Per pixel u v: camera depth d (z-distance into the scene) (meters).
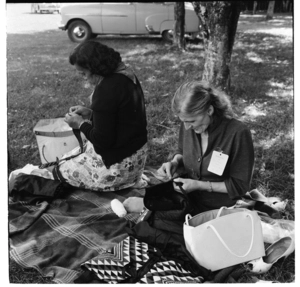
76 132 3.06
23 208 2.94
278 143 4.15
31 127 4.64
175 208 2.58
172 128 4.64
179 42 9.00
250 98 5.61
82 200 3.07
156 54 8.55
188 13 9.52
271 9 13.69
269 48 9.16
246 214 2.29
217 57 5.27
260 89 6.06
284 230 2.57
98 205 3.03
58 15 14.05
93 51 2.72
